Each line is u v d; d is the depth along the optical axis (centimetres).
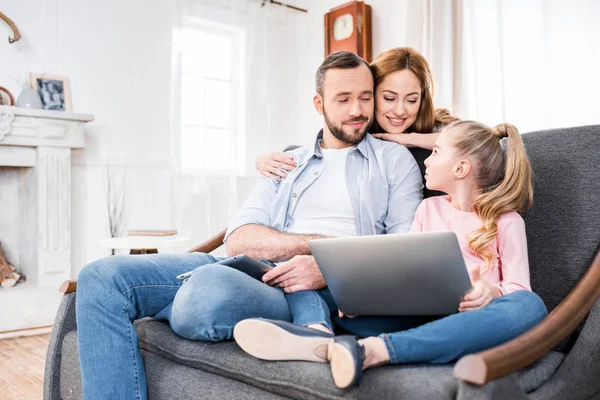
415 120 171
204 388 104
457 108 310
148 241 263
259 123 409
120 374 114
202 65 376
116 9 342
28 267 313
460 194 132
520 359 75
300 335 94
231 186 385
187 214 367
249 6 402
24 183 315
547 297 122
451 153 131
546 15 287
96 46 335
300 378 89
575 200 124
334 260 98
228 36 391
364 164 154
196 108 372
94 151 333
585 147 127
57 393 134
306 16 443
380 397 80
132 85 349
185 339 115
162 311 127
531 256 126
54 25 319
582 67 274
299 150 167
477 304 98
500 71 304
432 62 309
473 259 122
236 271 113
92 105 332
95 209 334
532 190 125
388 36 389
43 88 311
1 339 270
